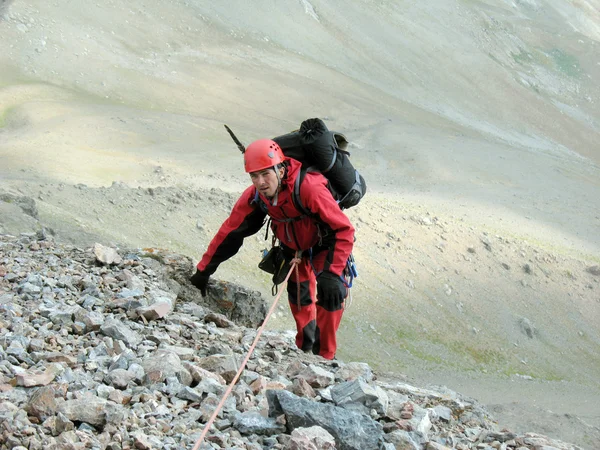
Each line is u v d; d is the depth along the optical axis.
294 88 87.75
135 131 59.16
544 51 130.50
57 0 85.12
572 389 32.62
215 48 91.94
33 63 72.38
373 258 34.69
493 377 31.77
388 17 122.31
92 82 72.88
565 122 109.88
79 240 14.56
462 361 31.42
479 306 35.72
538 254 42.06
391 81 105.25
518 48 130.50
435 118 95.56
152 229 26.30
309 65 97.25
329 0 119.25
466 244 39.34
